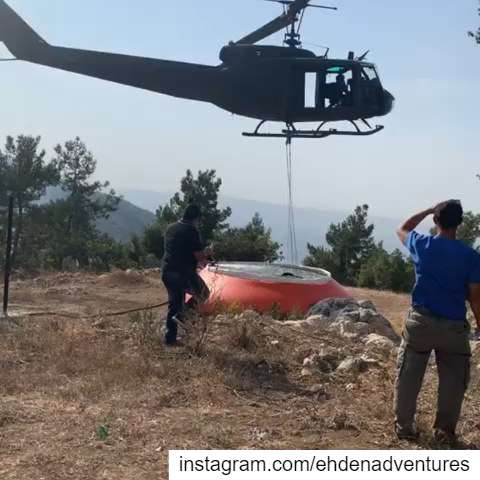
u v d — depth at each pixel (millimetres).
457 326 5520
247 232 31047
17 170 41219
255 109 13070
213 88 13109
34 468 4961
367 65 12953
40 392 6820
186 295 10422
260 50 13039
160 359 8117
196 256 9039
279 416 6320
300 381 7527
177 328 9008
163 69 13109
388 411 6375
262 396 6934
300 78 12906
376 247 33438
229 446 5516
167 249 9062
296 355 8438
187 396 6773
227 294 11961
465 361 5656
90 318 10789
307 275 13766
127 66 13078
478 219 21625
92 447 5379
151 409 6359
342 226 34125
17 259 38125
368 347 8930
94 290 16422
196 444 5492
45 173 41938
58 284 17297
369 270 27594
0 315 11227
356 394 7078
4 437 5555
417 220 6074
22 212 42188
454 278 5523
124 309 13578
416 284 5684
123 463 5094
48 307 13375
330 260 33375
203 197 32281
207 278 12516
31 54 13000
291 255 15195
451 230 5688
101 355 8016
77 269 25438
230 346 8672
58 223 42375
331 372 7922
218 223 32781
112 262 31016
